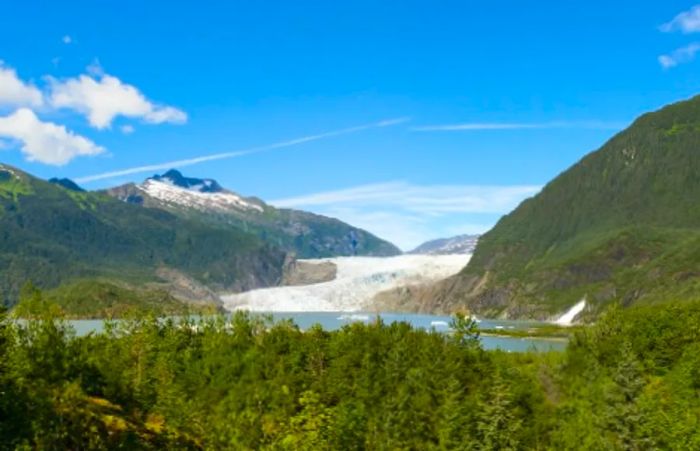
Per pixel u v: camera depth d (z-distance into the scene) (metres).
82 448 77.38
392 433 105.75
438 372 131.12
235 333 161.75
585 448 102.44
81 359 104.25
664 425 99.69
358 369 137.25
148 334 156.50
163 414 105.88
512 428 103.94
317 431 86.12
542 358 165.00
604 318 166.00
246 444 86.88
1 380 77.75
